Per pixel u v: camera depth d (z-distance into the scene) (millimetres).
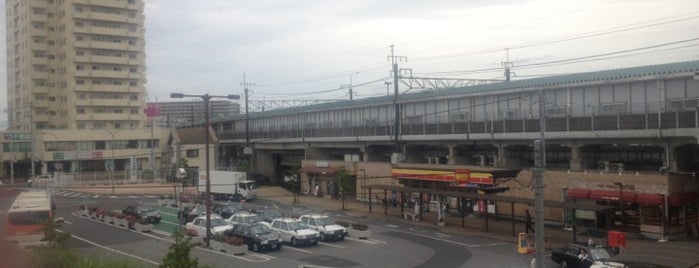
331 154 78125
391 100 60531
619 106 40094
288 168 88938
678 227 35594
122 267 17688
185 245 20688
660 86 37469
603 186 37906
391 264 30031
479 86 51844
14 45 112312
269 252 34000
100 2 105125
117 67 108625
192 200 62312
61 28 106312
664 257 16750
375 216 50094
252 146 91062
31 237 26062
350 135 67250
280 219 38438
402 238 38562
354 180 64188
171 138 97438
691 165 39031
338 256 32531
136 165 92250
